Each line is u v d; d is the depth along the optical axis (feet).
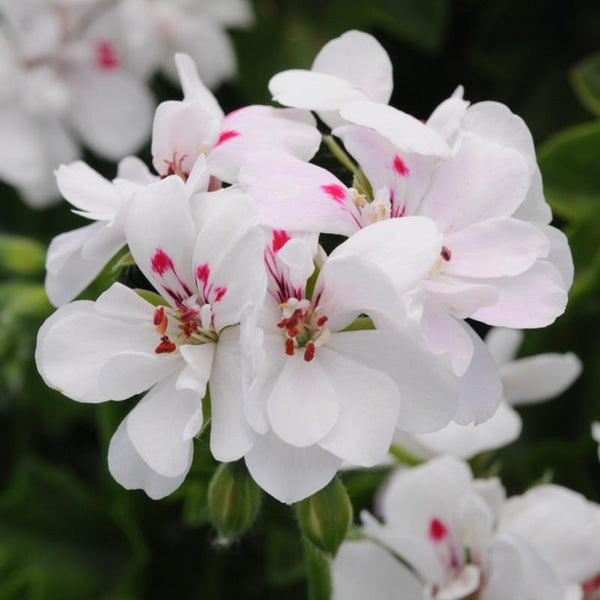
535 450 1.81
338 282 1.35
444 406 1.34
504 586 1.56
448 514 1.60
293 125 1.41
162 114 1.42
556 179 1.88
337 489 1.44
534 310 1.37
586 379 1.86
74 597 1.91
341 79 1.45
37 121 2.06
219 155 1.40
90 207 1.43
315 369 1.36
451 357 1.35
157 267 1.39
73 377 1.37
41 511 1.96
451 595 1.57
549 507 1.59
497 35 2.04
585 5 2.05
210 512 1.46
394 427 1.33
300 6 2.13
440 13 2.00
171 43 2.05
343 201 1.37
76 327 1.38
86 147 2.18
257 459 1.34
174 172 1.44
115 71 2.06
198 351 1.37
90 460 2.05
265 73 2.10
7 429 2.03
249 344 1.31
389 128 1.38
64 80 2.07
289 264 1.34
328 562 1.53
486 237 1.39
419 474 1.60
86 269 1.43
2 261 1.93
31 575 1.90
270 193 1.36
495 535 1.57
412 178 1.41
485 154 1.41
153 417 1.37
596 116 2.02
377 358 1.35
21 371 1.90
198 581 1.92
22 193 2.10
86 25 2.04
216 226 1.36
